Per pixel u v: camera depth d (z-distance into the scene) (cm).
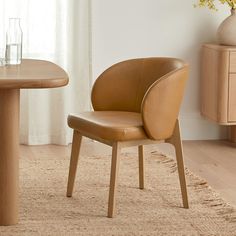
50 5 544
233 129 573
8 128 343
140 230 347
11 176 349
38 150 534
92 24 560
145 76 397
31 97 549
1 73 328
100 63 566
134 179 445
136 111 400
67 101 552
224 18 577
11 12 539
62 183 434
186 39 576
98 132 361
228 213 375
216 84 537
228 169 482
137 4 565
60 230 346
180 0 571
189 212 377
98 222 359
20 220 360
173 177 451
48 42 549
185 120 584
